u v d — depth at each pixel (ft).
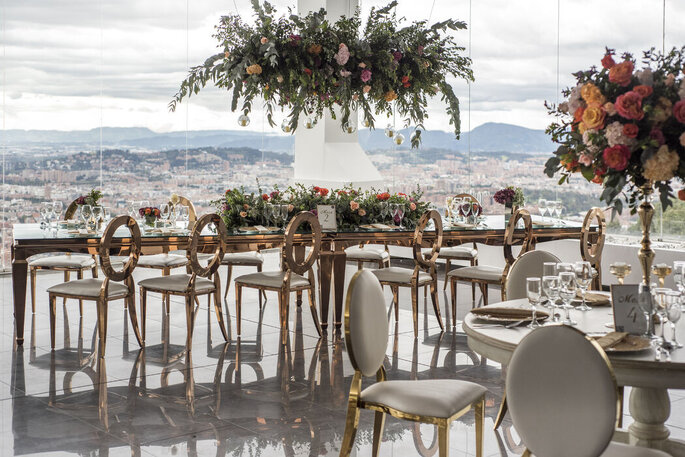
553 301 11.32
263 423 14.25
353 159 34.37
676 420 14.60
